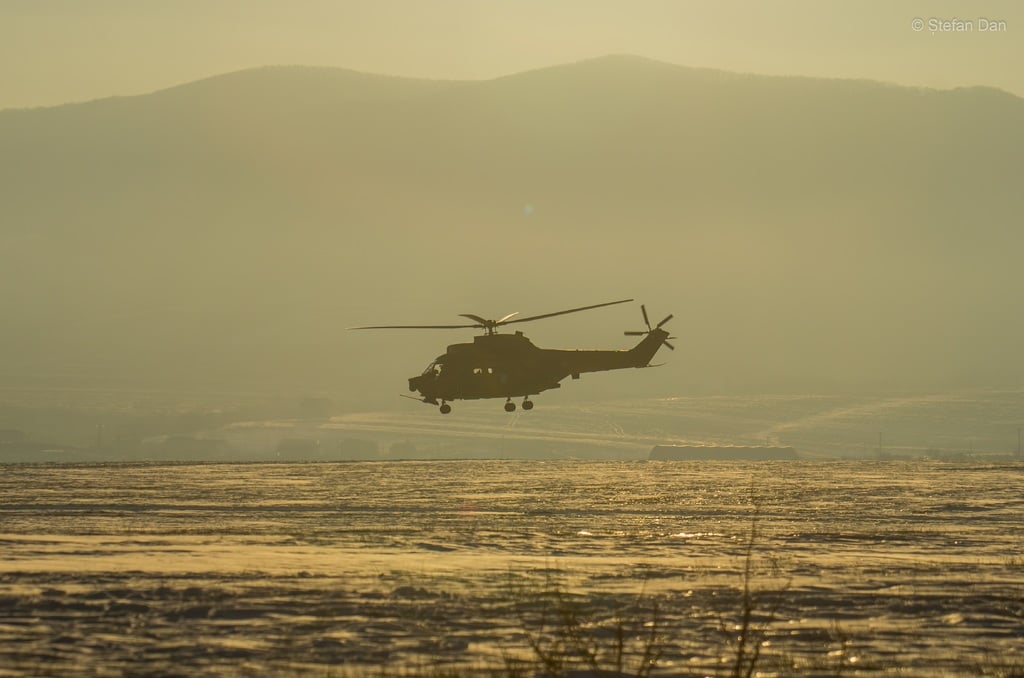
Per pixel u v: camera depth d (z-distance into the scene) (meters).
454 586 81.81
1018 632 66.12
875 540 129.75
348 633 63.03
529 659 56.47
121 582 81.56
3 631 62.09
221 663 55.06
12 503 192.75
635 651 59.56
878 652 59.91
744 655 57.50
